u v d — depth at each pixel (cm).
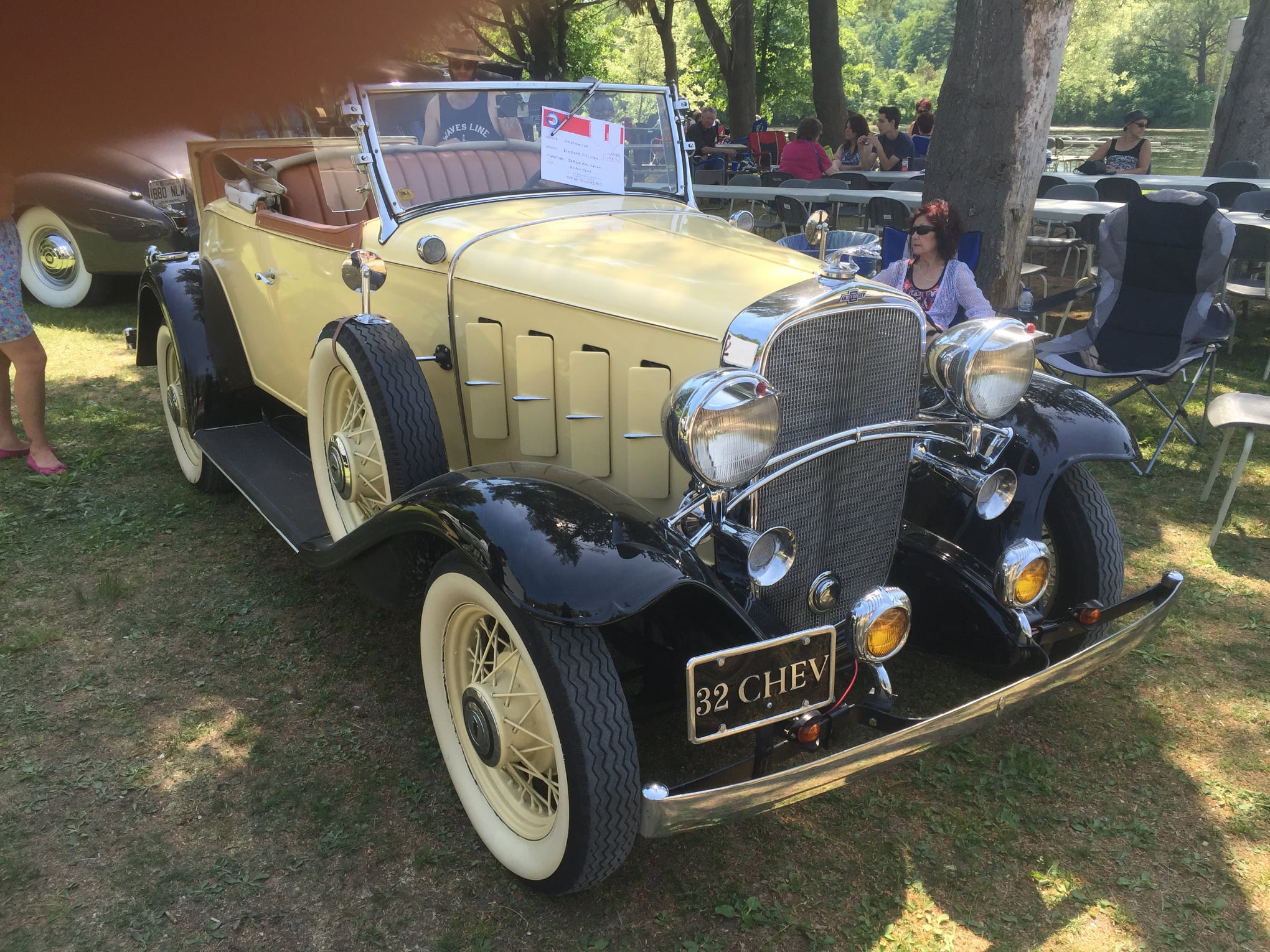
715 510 226
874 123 4497
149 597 367
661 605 247
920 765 287
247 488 360
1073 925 231
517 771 238
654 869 246
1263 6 975
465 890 239
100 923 225
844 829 261
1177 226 504
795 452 238
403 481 274
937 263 428
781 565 230
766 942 226
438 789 272
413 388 279
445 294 314
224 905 232
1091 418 292
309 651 334
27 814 258
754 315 233
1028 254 1070
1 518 429
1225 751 293
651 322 255
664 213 345
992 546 282
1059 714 309
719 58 1886
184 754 283
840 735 301
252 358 423
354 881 240
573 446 282
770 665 219
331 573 385
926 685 322
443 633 249
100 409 575
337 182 357
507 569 211
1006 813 265
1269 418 402
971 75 510
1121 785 278
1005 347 257
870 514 264
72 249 787
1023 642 268
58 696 307
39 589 371
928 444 288
